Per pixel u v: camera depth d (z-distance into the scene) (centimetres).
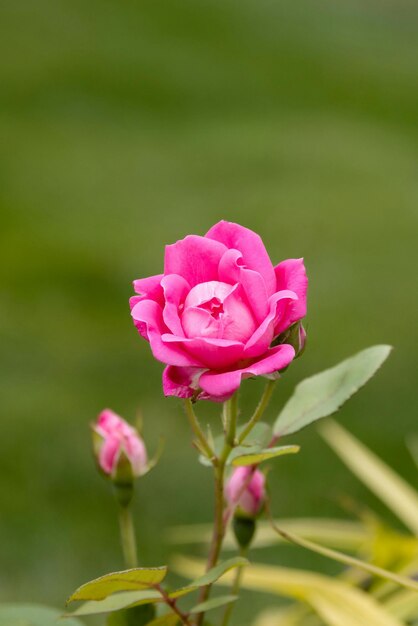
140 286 88
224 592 198
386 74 846
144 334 88
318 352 314
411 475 247
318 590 116
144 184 529
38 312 342
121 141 609
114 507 232
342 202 500
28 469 245
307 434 254
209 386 85
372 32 973
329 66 844
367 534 127
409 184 545
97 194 505
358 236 445
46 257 394
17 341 316
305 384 95
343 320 344
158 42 822
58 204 487
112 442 100
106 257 398
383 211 486
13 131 610
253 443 91
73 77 710
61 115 650
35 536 221
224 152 594
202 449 91
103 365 302
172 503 232
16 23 803
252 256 88
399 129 699
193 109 695
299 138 638
